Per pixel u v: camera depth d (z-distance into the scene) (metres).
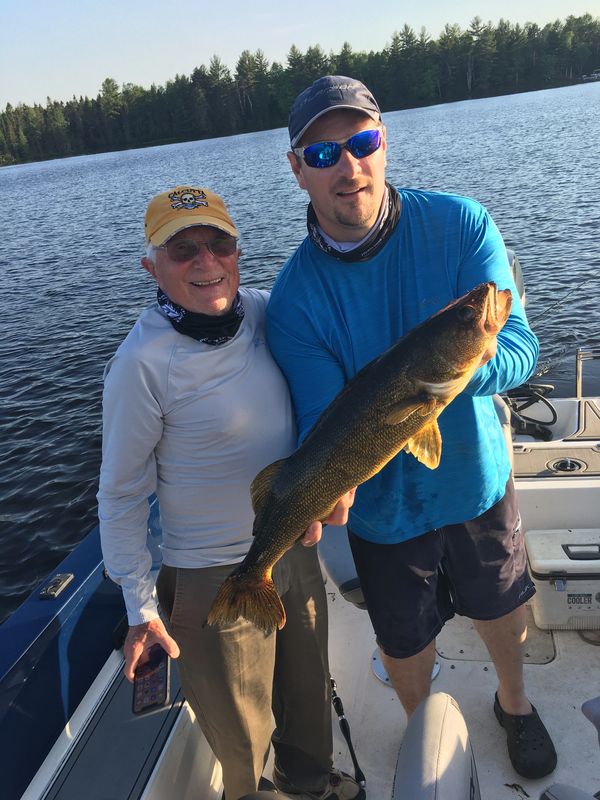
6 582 7.23
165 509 2.40
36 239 31.91
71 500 8.48
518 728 2.67
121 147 130.88
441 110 96.12
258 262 19.09
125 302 17.14
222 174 50.00
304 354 2.31
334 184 2.09
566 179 27.06
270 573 2.20
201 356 2.21
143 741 2.42
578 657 3.17
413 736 1.80
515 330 2.21
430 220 2.22
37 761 2.35
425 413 1.92
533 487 3.48
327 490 2.05
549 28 117.88
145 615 2.33
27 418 10.73
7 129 139.75
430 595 2.52
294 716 2.60
